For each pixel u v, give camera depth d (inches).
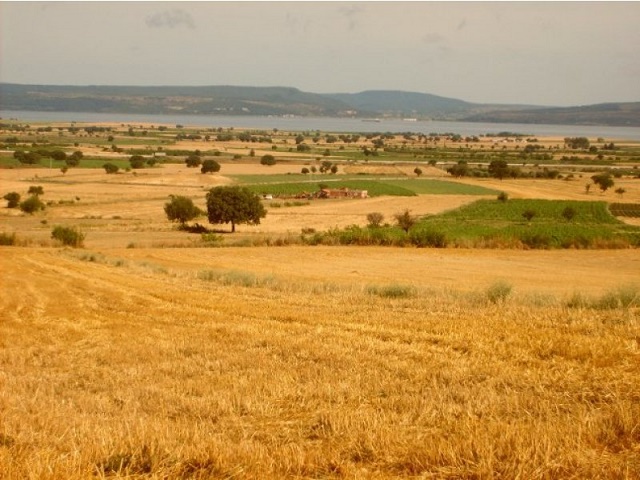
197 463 366.6
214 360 660.7
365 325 803.4
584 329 730.8
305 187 6501.0
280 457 370.3
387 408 469.7
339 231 3065.9
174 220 4092.0
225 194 3878.0
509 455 357.1
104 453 377.1
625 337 678.5
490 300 1018.1
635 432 389.1
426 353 637.9
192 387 550.9
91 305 1137.4
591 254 2498.8
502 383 525.0
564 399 478.0
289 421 455.8
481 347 651.5
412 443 384.5
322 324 831.7
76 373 653.3
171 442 391.2
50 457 373.1
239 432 434.0
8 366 692.1
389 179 7741.1
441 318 841.5
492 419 431.2
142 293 1268.5
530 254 2487.7
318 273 1929.1
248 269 2016.5
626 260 2337.6
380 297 1112.8
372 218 3909.9
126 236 3459.6
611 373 538.3
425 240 2738.7
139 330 881.5
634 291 964.0
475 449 363.6
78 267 1839.3
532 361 591.2
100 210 4894.2
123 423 444.1
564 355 611.8
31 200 4717.0
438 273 1967.3
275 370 599.5
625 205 5600.4
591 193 6594.5
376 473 350.9
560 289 1550.2
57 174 7421.3
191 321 927.0
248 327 829.2
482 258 2363.4
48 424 450.9
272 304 1059.9
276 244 2834.6
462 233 3545.8
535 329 730.8
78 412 501.4
